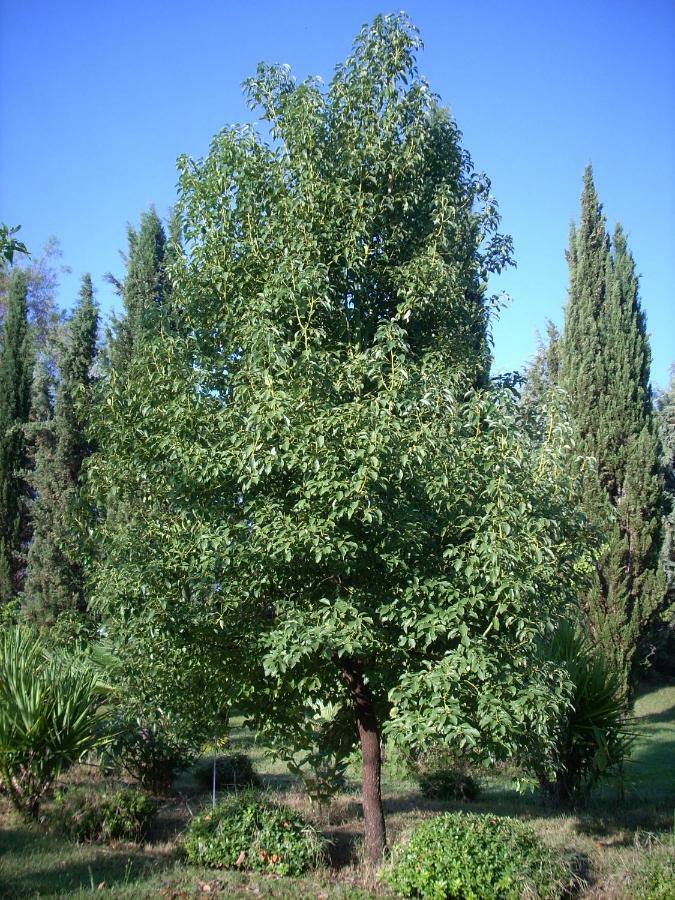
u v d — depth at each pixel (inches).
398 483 216.8
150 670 250.7
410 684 215.6
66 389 705.6
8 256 198.1
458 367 247.1
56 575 658.8
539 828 331.9
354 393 235.8
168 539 235.8
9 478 758.5
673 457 934.4
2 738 284.4
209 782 382.6
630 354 623.5
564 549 239.0
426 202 277.7
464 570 221.9
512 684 220.2
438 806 386.6
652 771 498.0
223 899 210.4
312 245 242.8
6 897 203.8
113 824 275.6
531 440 257.3
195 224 266.1
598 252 644.1
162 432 240.1
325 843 263.1
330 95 270.1
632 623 595.8
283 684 255.8
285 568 226.2
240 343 252.2
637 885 230.8
